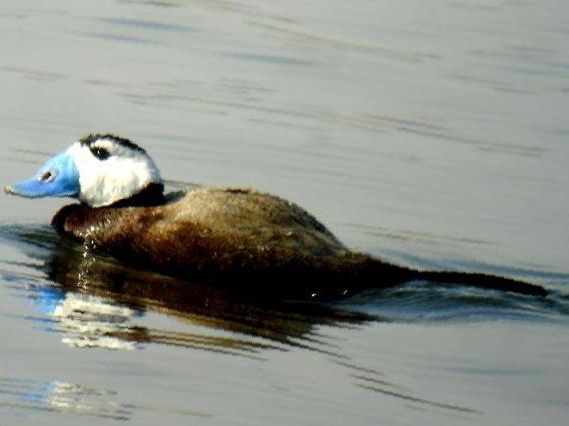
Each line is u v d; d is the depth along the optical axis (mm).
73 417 9945
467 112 19328
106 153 13422
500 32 23500
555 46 22969
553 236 15070
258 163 16453
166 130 17234
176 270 12734
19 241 13305
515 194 16375
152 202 13297
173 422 10000
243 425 10055
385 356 11406
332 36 22438
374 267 12547
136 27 21750
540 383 11188
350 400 10594
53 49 20078
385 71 20828
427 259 13992
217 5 23703
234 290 12539
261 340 11492
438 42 22609
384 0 24984
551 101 20203
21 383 10391
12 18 21422
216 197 12953
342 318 12055
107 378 10594
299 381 10820
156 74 19531
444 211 15562
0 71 18828
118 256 13062
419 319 12133
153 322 11695
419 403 10664
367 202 15586
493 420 10500
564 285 13578
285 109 18578
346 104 19125
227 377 10773
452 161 17328
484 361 11477
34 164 15602
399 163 17000
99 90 18500
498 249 14492
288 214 12805
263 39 21844
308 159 16750
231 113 18172
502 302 12477
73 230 13359
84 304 11969
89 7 22562
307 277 12398
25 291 12141
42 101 17797
